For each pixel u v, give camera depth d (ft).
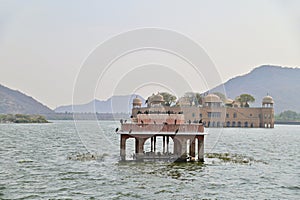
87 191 91.15
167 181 103.14
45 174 111.65
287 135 404.16
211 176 111.86
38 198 84.28
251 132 458.91
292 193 94.38
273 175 117.50
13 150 183.01
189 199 85.51
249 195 90.94
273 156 176.24
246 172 120.98
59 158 147.23
